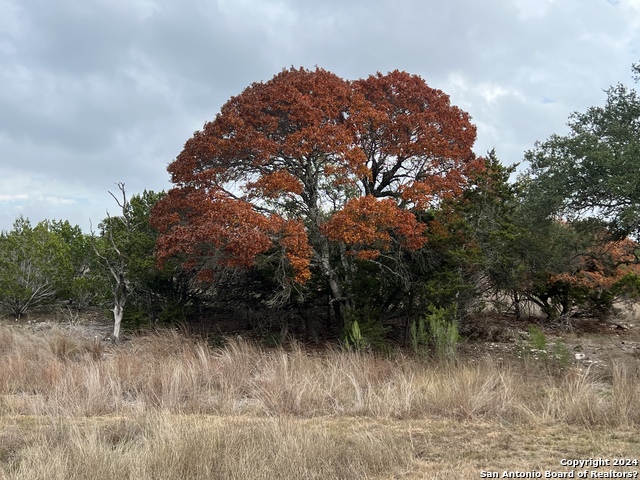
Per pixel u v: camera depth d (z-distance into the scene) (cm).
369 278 1761
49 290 2508
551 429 855
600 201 1441
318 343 1952
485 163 1784
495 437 818
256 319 2083
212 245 1670
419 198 1659
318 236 1798
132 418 889
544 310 2258
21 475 628
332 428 861
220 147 1692
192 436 732
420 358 1421
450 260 1728
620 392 951
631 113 1410
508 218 1739
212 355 1420
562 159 1447
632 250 1773
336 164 1702
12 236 2502
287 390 1027
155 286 2164
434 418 933
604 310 2283
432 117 1772
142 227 2255
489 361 1266
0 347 1526
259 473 644
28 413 967
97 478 633
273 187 1600
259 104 1731
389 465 697
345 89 1795
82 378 1111
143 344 1599
